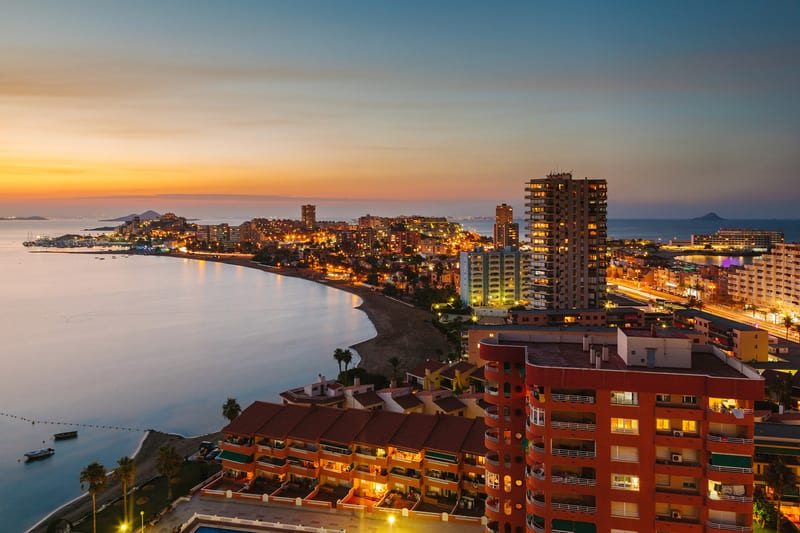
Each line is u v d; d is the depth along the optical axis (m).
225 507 90.06
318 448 95.38
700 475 52.81
